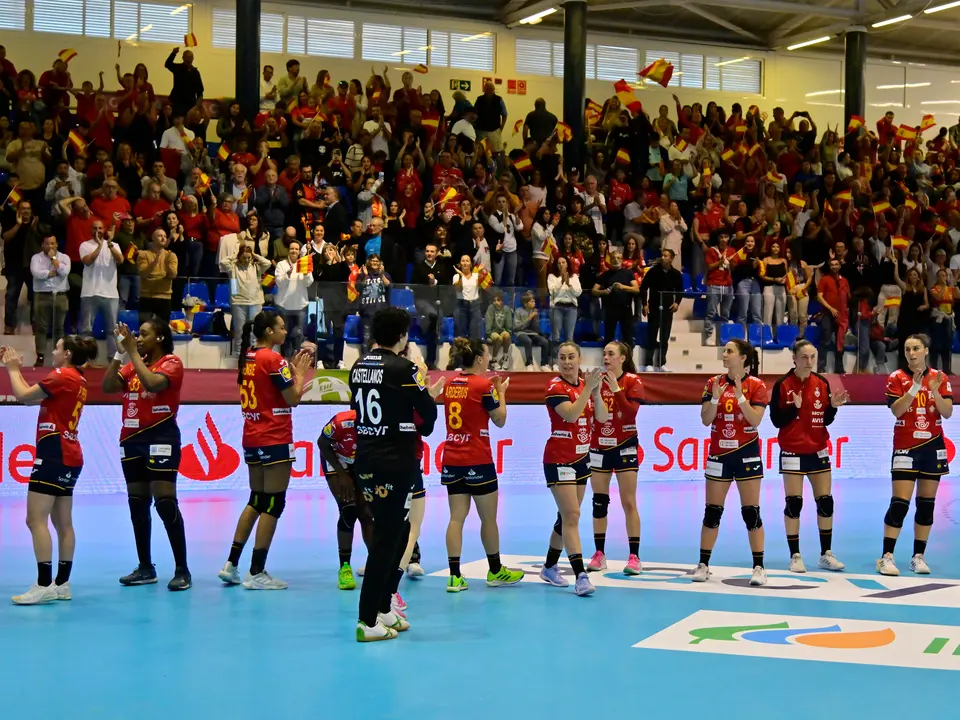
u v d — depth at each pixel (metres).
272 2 20.61
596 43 23.08
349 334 13.23
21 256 12.31
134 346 7.38
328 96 18.34
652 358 14.61
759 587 7.89
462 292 13.64
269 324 7.80
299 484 13.27
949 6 19.56
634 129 19.34
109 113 16.61
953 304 16.45
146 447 7.57
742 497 8.02
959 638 6.32
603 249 16.44
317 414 13.25
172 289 12.47
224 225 14.69
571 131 19.22
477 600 7.38
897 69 25.09
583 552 9.43
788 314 15.27
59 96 16.70
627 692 5.17
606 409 7.83
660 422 14.70
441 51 21.86
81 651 5.89
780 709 4.90
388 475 5.97
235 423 12.99
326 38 21.05
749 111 21.28
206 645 6.04
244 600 7.27
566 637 6.30
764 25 23.48
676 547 9.79
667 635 6.36
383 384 5.98
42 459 7.09
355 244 14.73
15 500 11.97
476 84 22.08
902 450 8.62
